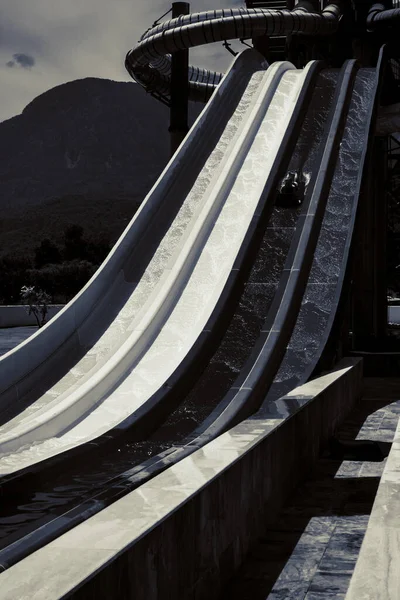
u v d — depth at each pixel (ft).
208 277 63.05
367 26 103.65
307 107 88.28
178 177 77.36
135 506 16.34
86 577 11.71
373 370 75.77
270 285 61.93
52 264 361.10
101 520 15.16
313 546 23.97
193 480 18.90
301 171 76.59
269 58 124.47
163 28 113.80
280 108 88.22
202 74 154.92
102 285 62.44
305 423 33.27
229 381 50.70
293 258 63.62
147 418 43.91
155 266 66.59
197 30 107.76
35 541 16.25
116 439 40.27
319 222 68.85
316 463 36.37
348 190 73.56
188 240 66.49
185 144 80.64
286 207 71.46
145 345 55.47
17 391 51.01
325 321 57.57
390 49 104.01
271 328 55.52
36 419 44.50
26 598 10.80
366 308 88.17
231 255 65.26
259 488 24.72
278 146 79.30
